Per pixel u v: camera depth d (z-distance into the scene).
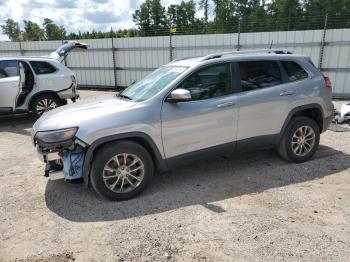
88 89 17.31
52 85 8.98
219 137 4.43
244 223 3.42
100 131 3.80
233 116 4.45
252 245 3.04
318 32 11.80
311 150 5.15
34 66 8.80
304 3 34.09
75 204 3.98
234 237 3.18
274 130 4.81
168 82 4.28
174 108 4.14
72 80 9.42
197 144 4.32
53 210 3.85
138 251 3.02
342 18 14.91
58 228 3.46
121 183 4.01
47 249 3.11
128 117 3.94
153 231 3.33
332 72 11.91
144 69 15.75
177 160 4.27
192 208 3.79
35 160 5.75
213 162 5.24
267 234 3.21
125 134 3.91
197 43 14.13
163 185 4.44
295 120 4.96
